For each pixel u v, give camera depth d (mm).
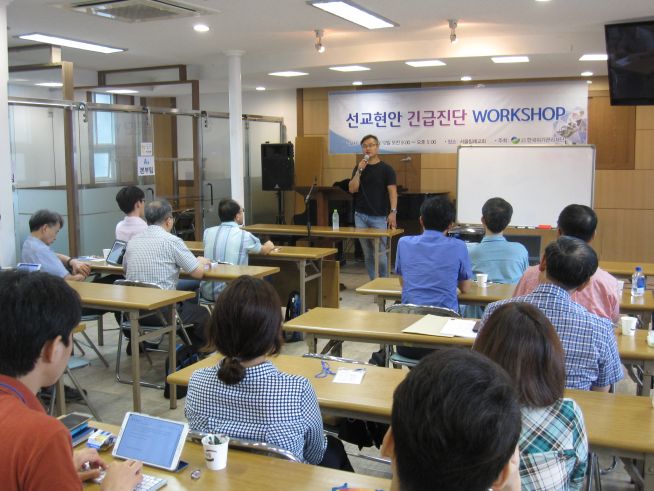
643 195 8648
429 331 3090
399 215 9125
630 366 3430
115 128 7078
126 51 7578
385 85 9805
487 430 790
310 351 3303
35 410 1200
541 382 1531
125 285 4387
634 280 4070
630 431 1984
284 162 9305
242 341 1825
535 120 8000
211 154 8852
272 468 1782
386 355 3605
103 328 6102
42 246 4621
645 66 5738
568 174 7148
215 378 1933
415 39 6992
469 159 7449
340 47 7469
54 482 1106
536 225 7262
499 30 6441
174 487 1681
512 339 1544
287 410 1869
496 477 820
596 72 8336
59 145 6691
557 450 1545
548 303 2271
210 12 5516
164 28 6242
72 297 1279
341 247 9539
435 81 9336
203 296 5266
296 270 6043
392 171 7117
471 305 4027
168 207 4680
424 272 3727
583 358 2252
